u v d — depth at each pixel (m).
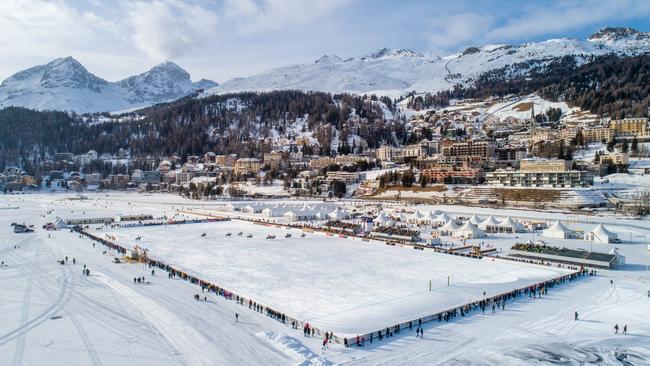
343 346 60.41
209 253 126.38
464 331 65.94
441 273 101.19
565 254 112.38
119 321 69.94
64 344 61.38
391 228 160.00
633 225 166.00
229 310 75.19
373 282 93.31
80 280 94.44
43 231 172.12
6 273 100.69
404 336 64.06
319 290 87.25
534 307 76.62
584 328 66.94
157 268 106.56
